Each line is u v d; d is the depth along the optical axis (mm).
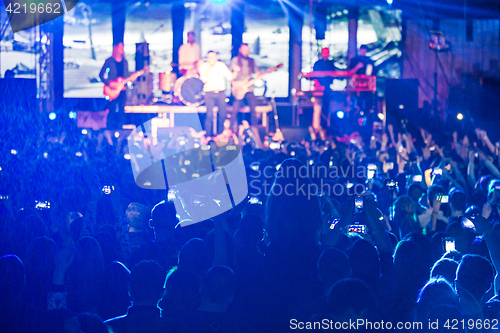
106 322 2939
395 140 15086
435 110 15922
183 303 2975
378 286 3248
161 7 17781
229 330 2900
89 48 17656
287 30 17609
